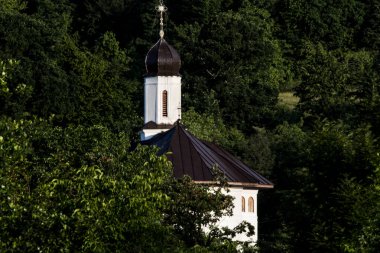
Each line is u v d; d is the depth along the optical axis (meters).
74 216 88.19
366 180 98.31
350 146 100.56
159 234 94.31
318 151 100.94
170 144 147.38
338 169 99.88
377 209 94.56
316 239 96.56
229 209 117.62
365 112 106.88
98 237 88.62
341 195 95.94
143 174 97.88
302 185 100.31
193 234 113.06
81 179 91.56
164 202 96.56
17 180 91.25
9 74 89.38
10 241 86.38
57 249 87.81
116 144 123.38
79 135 121.12
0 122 88.25
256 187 146.62
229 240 113.00
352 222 95.00
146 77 173.38
